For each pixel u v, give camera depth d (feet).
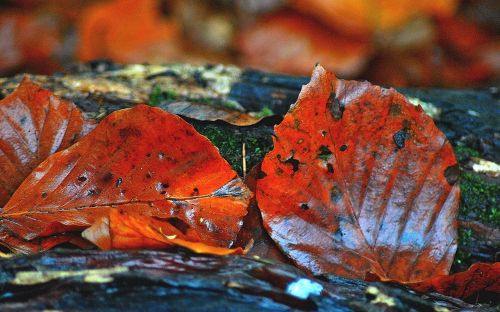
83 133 2.01
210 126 2.11
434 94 2.32
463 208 2.10
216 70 2.29
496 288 1.95
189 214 1.94
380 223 1.98
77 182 1.96
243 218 1.97
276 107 2.24
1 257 1.88
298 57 3.64
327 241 1.96
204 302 1.82
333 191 1.98
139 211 1.94
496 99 2.32
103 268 1.84
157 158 1.95
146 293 1.82
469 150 2.19
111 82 2.23
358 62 3.60
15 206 1.95
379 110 1.99
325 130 1.98
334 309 1.85
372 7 3.61
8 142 2.00
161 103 2.12
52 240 1.94
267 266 1.86
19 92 2.01
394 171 2.00
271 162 1.96
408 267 1.97
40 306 1.81
